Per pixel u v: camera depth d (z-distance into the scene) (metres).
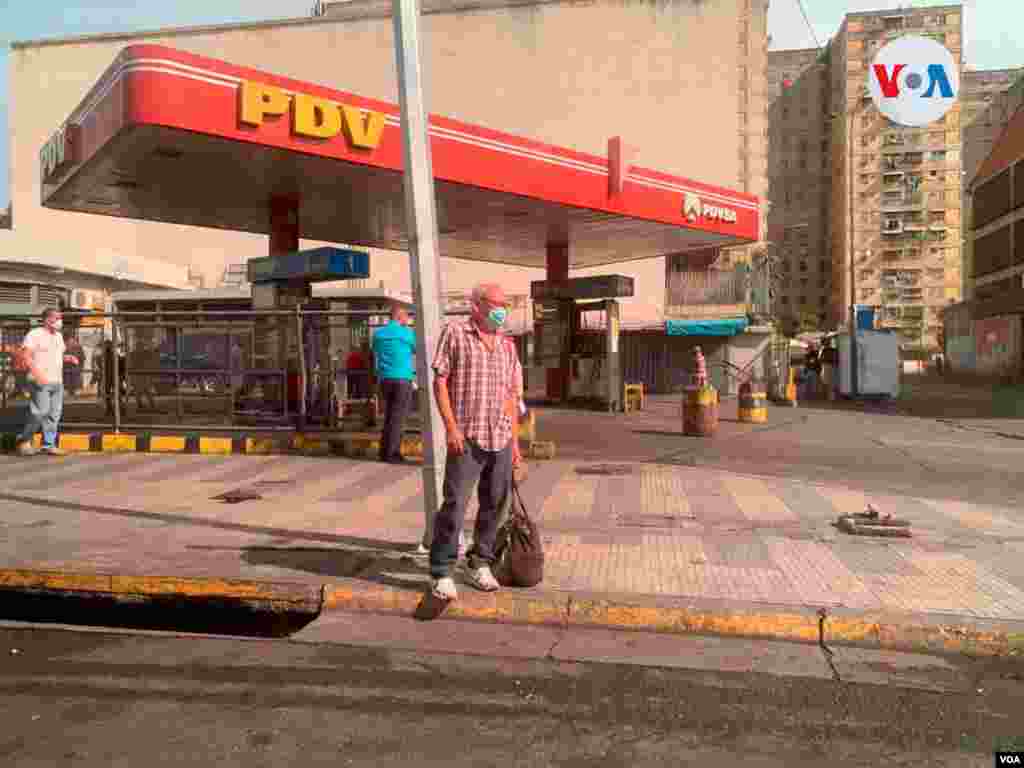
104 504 7.91
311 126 12.63
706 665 4.38
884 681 4.18
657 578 5.46
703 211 20.33
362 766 3.26
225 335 12.31
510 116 36.84
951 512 7.74
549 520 7.19
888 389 26.27
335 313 11.40
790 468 10.66
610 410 20.12
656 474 9.68
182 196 15.98
